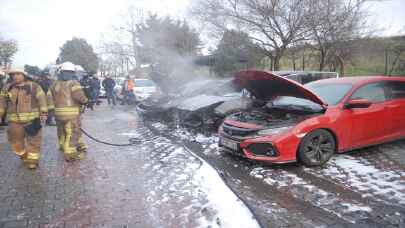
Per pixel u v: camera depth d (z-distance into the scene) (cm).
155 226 344
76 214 373
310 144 512
